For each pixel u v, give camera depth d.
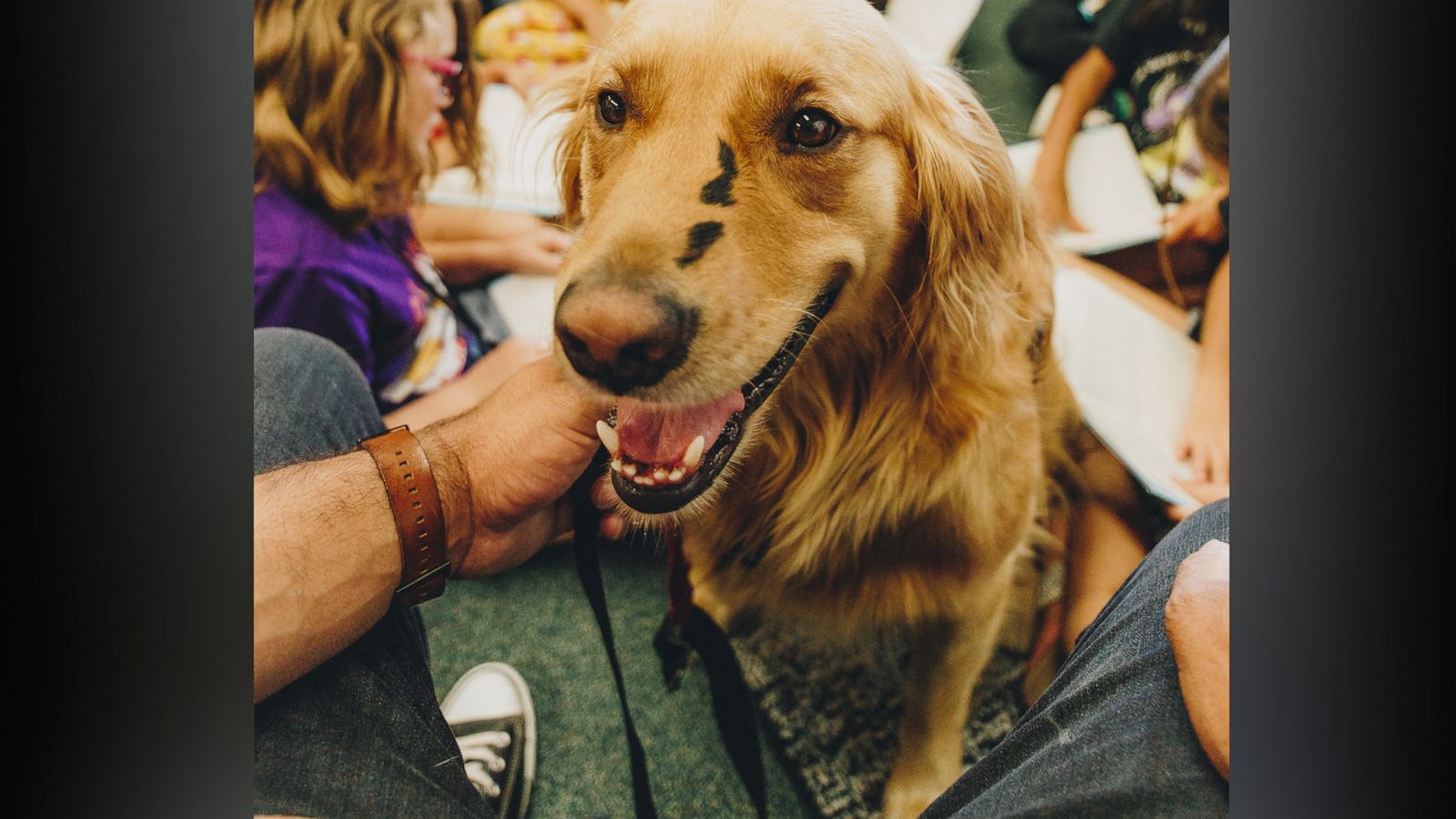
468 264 1.32
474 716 1.17
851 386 1.06
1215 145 1.21
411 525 0.89
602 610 1.12
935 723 1.18
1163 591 0.89
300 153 1.26
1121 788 0.73
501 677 1.19
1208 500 1.21
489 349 1.33
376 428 1.12
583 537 1.11
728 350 0.80
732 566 1.19
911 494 1.08
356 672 0.88
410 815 0.80
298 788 0.79
